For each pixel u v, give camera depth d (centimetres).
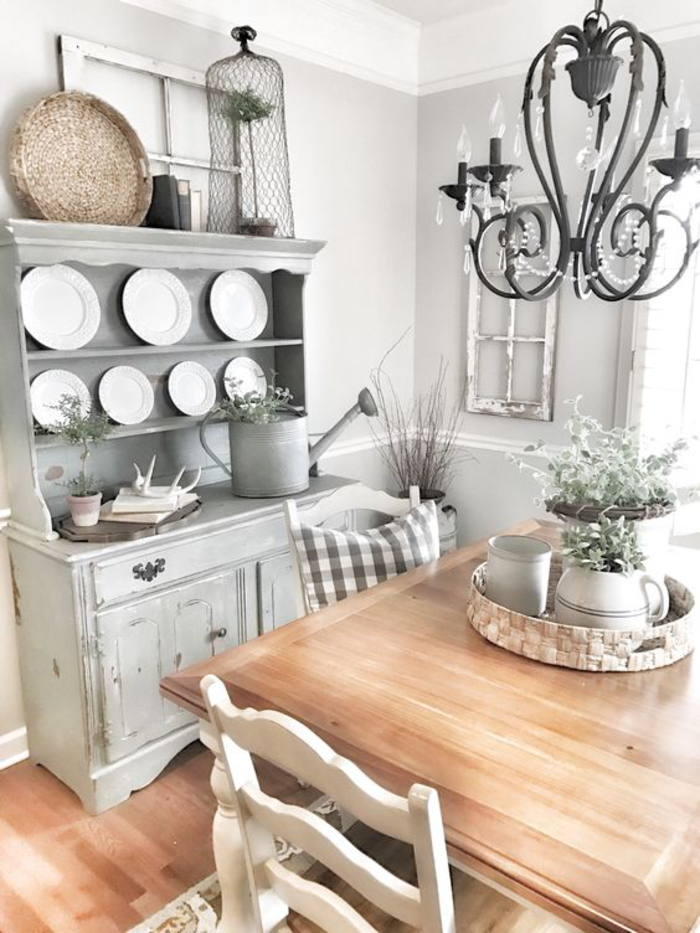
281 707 128
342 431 308
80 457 239
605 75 141
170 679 141
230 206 272
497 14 314
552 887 88
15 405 213
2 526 227
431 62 340
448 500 370
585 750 115
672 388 293
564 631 140
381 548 196
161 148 252
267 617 255
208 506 247
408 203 355
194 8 254
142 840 207
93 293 233
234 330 274
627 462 154
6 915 181
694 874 89
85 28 227
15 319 204
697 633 154
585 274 161
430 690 134
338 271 326
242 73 264
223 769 135
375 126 331
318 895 107
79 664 208
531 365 332
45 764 236
